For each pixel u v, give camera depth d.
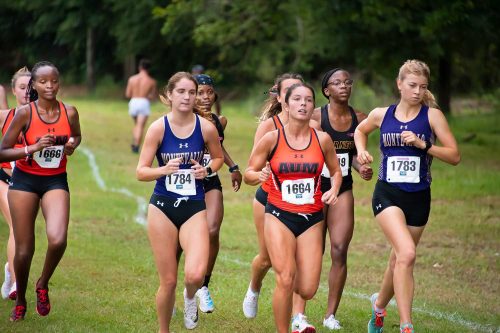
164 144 15.54
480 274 23.48
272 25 61.28
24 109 16.81
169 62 112.12
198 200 15.64
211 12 61.56
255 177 15.48
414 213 16.19
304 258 15.41
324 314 18.83
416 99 15.86
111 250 24.98
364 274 23.30
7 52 120.62
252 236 28.30
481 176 41.31
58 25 112.56
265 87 87.81
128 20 100.31
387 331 17.58
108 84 109.88
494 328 17.88
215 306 19.34
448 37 52.72
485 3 50.09
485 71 72.50
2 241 26.20
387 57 55.09
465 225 29.94
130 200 34.28
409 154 16.06
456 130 65.94
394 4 49.84
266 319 18.34
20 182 16.95
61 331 16.58
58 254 16.67
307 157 15.48
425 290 21.58
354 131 18.23
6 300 19.12
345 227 17.78
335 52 58.59
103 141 56.88
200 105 19.33
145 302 19.31
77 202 33.28
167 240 15.42
